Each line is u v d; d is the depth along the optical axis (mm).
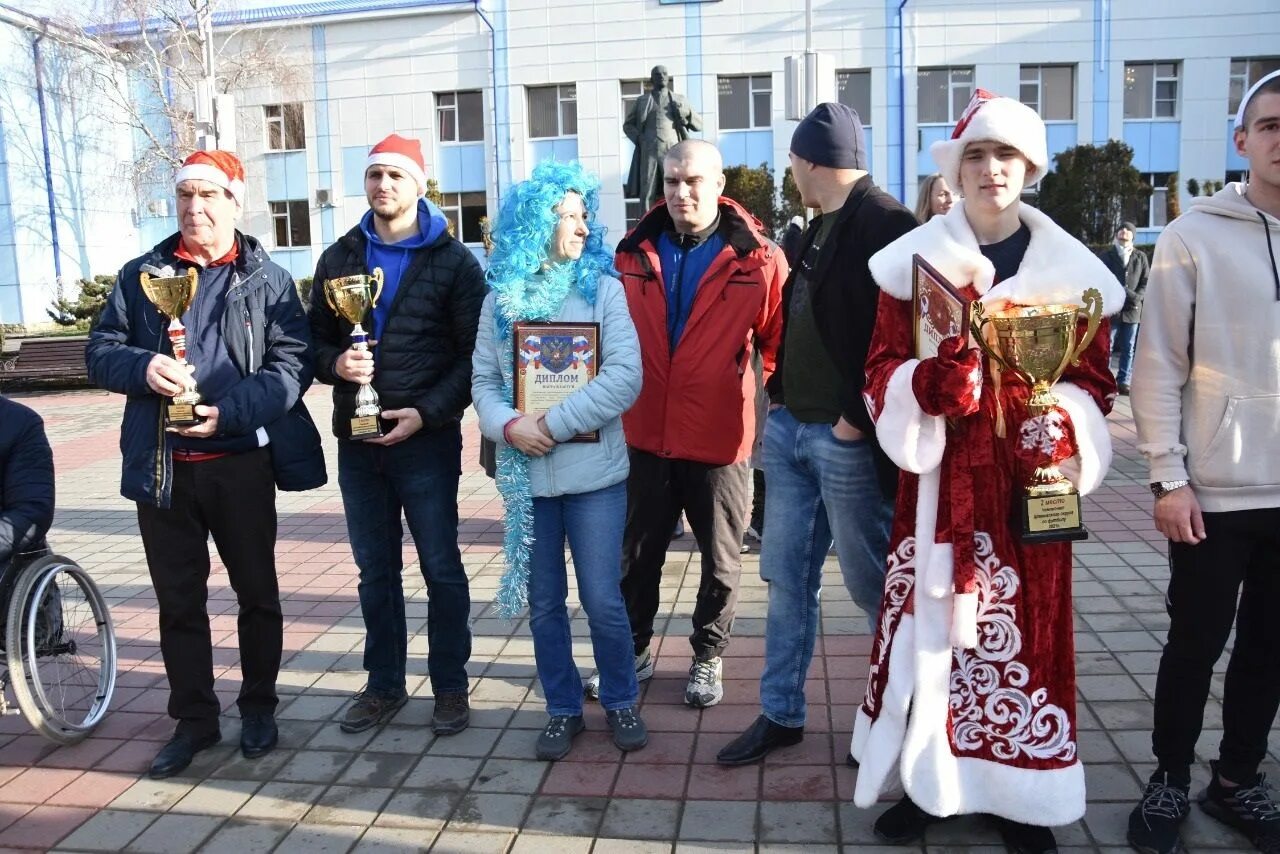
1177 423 2645
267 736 3486
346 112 26609
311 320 3639
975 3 24266
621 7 24984
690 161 3615
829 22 24484
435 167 26406
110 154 27734
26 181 25547
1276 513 2568
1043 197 21453
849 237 2959
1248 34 23922
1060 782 2514
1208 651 2666
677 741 3471
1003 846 2756
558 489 3287
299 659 4355
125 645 4652
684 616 4730
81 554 6348
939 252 2555
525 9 25312
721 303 3658
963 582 2500
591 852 2811
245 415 3262
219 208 3371
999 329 2408
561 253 3301
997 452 2531
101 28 25781
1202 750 3213
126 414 3377
